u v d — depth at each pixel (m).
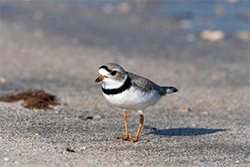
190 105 12.88
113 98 8.34
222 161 8.08
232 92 14.34
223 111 12.44
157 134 9.70
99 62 16.55
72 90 13.34
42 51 17.23
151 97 8.53
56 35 19.86
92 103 12.20
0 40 18.06
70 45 18.50
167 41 20.69
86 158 7.80
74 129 9.61
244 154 8.52
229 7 27.86
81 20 23.42
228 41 21.42
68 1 27.97
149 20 24.66
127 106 8.52
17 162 7.36
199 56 18.58
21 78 14.11
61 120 10.26
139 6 27.75
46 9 25.23
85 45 18.73
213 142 9.27
